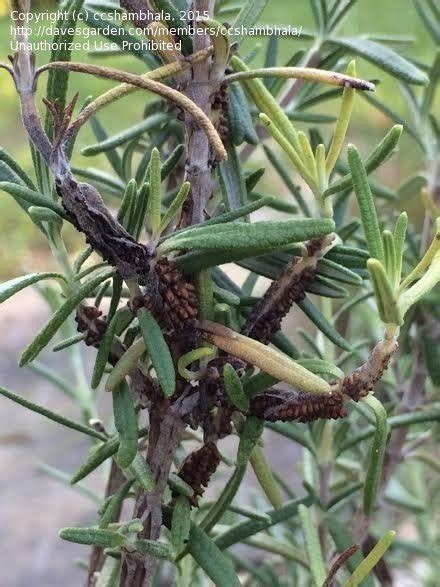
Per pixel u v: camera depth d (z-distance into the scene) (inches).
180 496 6.3
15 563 16.6
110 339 5.7
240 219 6.5
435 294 9.0
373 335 12.2
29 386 21.5
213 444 6.3
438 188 10.3
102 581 7.1
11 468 19.2
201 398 6.0
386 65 7.8
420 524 14.1
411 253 10.3
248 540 9.3
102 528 6.1
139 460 5.9
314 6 8.9
